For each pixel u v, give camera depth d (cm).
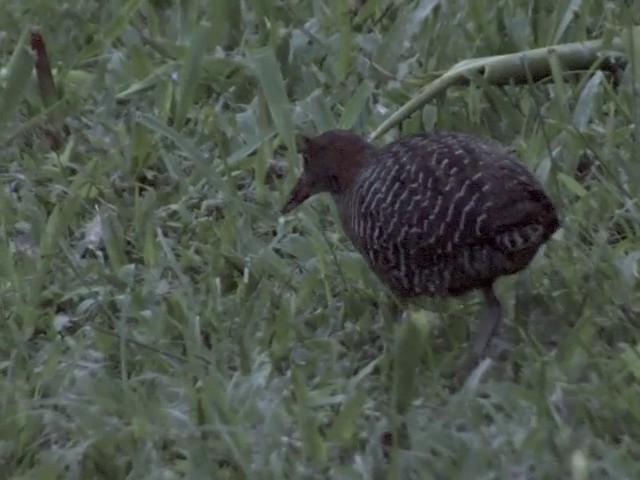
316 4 1224
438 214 791
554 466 725
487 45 1141
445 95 1082
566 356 816
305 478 735
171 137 1001
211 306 889
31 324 888
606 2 1192
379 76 1134
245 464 737
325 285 913
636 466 716
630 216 937
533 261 906
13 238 994
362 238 850
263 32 1194
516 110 1070
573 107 1083
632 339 843
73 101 1125
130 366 850
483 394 806
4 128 1099
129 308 891
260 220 995
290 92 1157
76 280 934
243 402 793
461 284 820
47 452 774
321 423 784
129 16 1218
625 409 765
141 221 981
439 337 868
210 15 1207
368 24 1219
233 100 1145
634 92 1007
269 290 893
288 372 839
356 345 869
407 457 730
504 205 777
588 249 929
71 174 1073
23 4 1270
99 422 780
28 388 830
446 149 812
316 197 1007
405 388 783
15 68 1091
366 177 842
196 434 763
